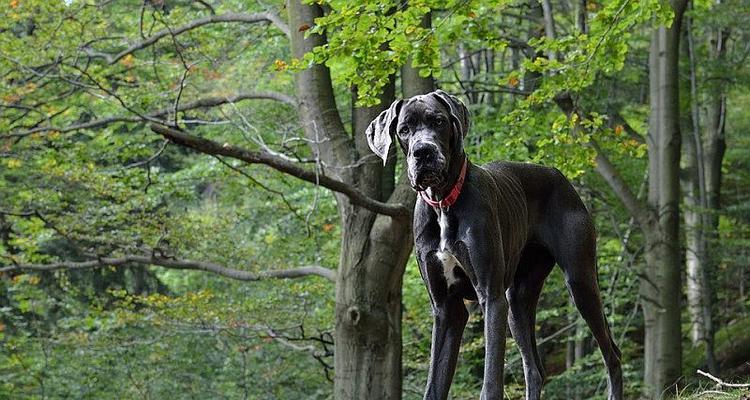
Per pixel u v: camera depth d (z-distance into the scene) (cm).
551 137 1320
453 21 1067
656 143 1495
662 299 1463
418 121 558
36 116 1556
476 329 1739
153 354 1708
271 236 1677
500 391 570
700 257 1759
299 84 1277
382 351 1232
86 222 1451
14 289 1634
